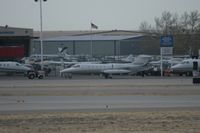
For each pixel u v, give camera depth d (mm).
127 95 81125
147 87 102625
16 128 43000
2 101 71562
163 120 47438
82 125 44531
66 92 89062
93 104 65750
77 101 70625
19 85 114812
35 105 65000
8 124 45594
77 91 91500
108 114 52875
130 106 62531
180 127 42656
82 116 51344
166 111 55656
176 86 105875
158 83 120062
